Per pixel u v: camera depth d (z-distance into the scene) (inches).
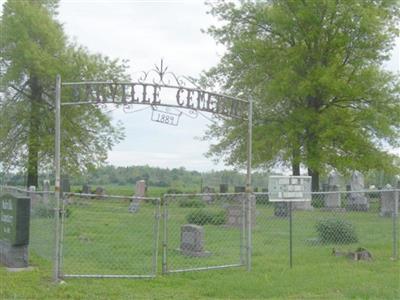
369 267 466.3
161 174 2357.3
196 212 796.6
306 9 1295.5
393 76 1314.0
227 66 1421.0
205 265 476.7
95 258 501.4
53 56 1473.9
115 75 1440.7
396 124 1302.9
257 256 525.3
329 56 1343.5
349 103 1374.3
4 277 407.8
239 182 2000.5
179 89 424.2
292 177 454.3
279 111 1403.8
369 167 1301.7
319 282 402.6
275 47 1378.0
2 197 479.2
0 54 1439.5
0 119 1438.2
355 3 1280.8
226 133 1448.1
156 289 378.6
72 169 1493.6
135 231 697.0
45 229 553.0
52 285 380.2
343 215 903.1
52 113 1450.5
